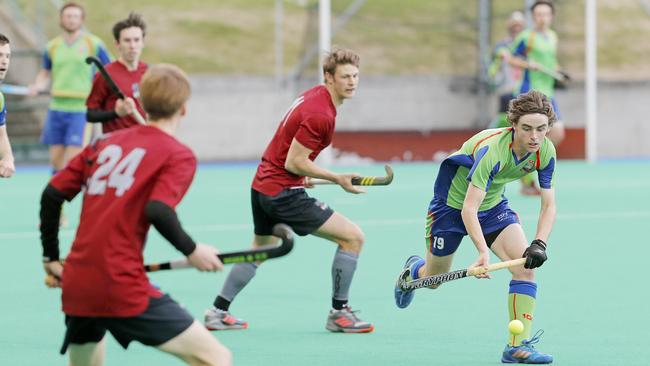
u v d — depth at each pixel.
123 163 10.55
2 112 17.36
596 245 26.41
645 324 17.36
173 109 10.77
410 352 15.45
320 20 54.28
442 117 60.41
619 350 15.52
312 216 16.61
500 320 17.69
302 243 26.83
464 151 15.49
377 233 28.67
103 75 19.59
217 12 65.00
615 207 34.56
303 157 16.33
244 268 16.97
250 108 59.53
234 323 17.11
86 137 30.38
